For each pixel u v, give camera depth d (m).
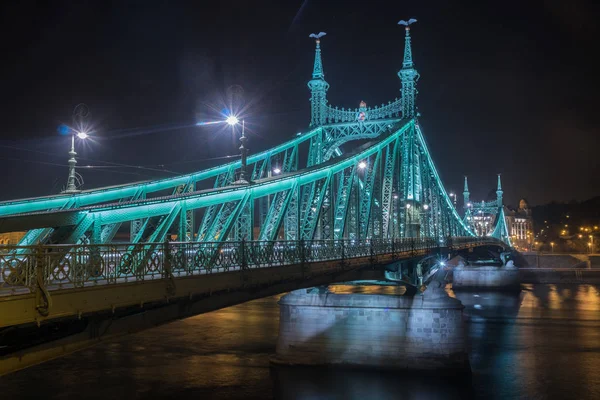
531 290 103.94
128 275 15.80
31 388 34.44
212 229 25.81
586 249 192.12
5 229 17.27
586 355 44.91
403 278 43.19
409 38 58.91
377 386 36.25
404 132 54.00
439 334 40.41
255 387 35.62
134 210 19.70
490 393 34.72
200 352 44.78
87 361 41.56
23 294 12.38
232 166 41.50
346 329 41.62
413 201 54.44
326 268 28.03
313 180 32.78
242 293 21.95
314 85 60.38
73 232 17.62
